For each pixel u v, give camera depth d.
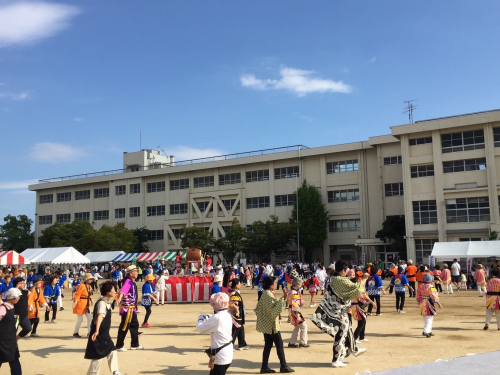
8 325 8.12
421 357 10.35
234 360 10.45
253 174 66.31
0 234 84.94
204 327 7.08
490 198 45.09
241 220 65.50
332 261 60.31
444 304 22.56
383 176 56.53
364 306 11.08
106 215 77.50
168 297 26.44
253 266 45.91
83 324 17.94
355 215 59.16
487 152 45.81
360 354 10.73
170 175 72.69
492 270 14.67
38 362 10.70
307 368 9.47
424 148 49.44
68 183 80.69
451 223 47.03
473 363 6.46
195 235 61.38
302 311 20.91
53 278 18.83
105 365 10.29
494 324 15.49
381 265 47.50
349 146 59.22
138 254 47.78
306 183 60.81
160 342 13.21
